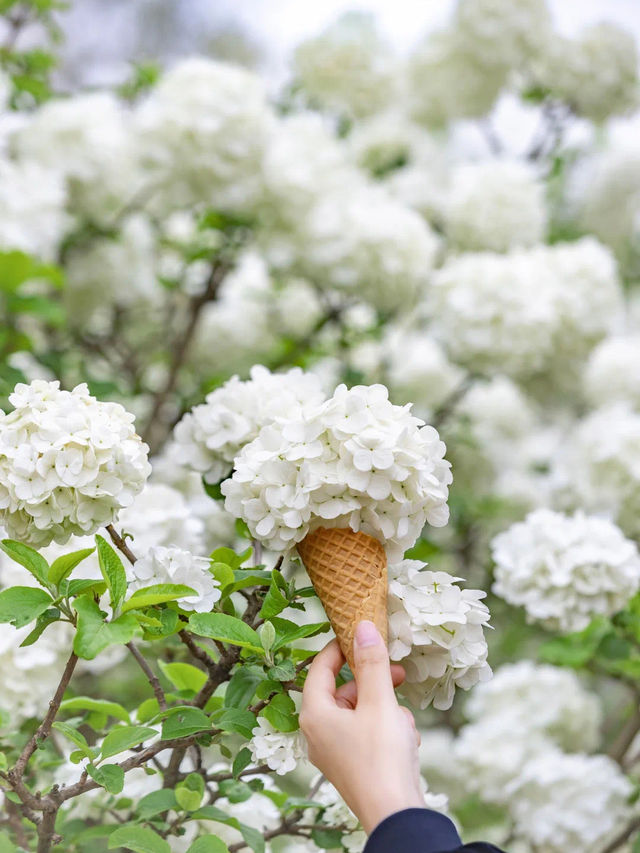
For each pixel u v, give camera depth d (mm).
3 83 2221
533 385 2668
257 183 2234
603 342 2582
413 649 1013
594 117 2982
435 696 1026
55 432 1000
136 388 2350
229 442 1196
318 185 2324
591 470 2160
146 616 991
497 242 2643
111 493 1003
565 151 3277
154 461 1931
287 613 1963
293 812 1290
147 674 1120
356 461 990
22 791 1026
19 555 1007
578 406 3061
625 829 1811
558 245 2678
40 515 1000
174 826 1164
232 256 2357
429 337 2674
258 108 2215
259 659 1062
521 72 2963
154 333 2762
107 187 2418
